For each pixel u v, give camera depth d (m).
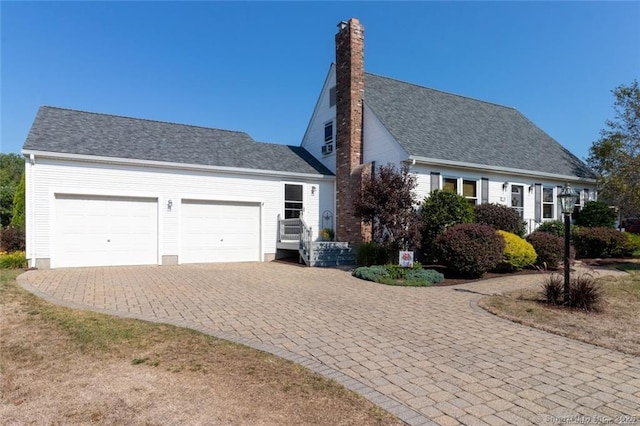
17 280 8.88
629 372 3.98
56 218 11.81
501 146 16.81
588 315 6.26
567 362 4.25
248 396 3.25
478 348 4.71
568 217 6.95
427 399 3.28
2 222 28.25
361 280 10.02
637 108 18.19
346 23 15.54
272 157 16.56
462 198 12.68
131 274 10.62
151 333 4.99
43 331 5.05
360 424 2.81
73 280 9.29
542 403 3.24
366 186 11.70
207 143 15.67
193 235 13.94
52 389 3.41
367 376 3.78
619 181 16.66
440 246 10.66
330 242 14.88
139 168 12.99
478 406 3.17
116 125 14.50
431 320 6.03
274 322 5.77
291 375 3.72
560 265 12.66
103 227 12.48
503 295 7.94
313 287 8.92
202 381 3.55
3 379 3.63
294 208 15.90
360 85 15.39
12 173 50.09
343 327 5.55
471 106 19.09
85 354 4.26
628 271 11.66
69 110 14.23
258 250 15.16
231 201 14.62
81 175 12.10
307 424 2.79
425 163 13.50
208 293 7.98
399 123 14.69
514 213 14.09
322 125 17.84
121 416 2.92
